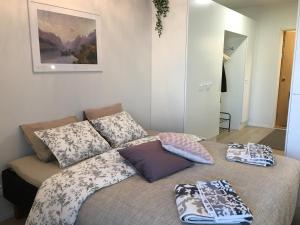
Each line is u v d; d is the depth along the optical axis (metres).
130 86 3.60
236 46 5.17
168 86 3.78
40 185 1.97
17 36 2.36
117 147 2.56
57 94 2.73
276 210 1.53
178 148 2.11
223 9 4.20
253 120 5.80
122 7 3.31
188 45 3.53
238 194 1.61
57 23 2.64
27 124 2.48
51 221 1.66
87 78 3.01
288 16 5.09
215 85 4.32
